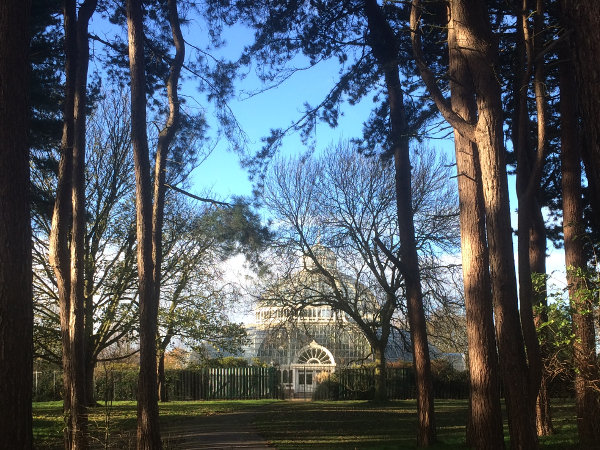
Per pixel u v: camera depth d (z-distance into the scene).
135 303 27.81
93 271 27.31
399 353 48.03
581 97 5.68
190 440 15.78
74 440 12.54
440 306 29.38
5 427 6.98
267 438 16.25
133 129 13.16
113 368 35.81
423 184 30.92
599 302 8.87
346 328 36.78
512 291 9.73
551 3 12.00
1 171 7.42
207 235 28.50
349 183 32.41
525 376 9.47
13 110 7.58
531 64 9.77
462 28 10.58
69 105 14.41
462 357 43.16
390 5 14.61
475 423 11.93
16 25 7.71
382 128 16.19
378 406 30.67
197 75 16.58
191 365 38.59
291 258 32.78
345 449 13.70
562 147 13.27
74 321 13.27
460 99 12.59
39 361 30.53
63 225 13.78
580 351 9.75
